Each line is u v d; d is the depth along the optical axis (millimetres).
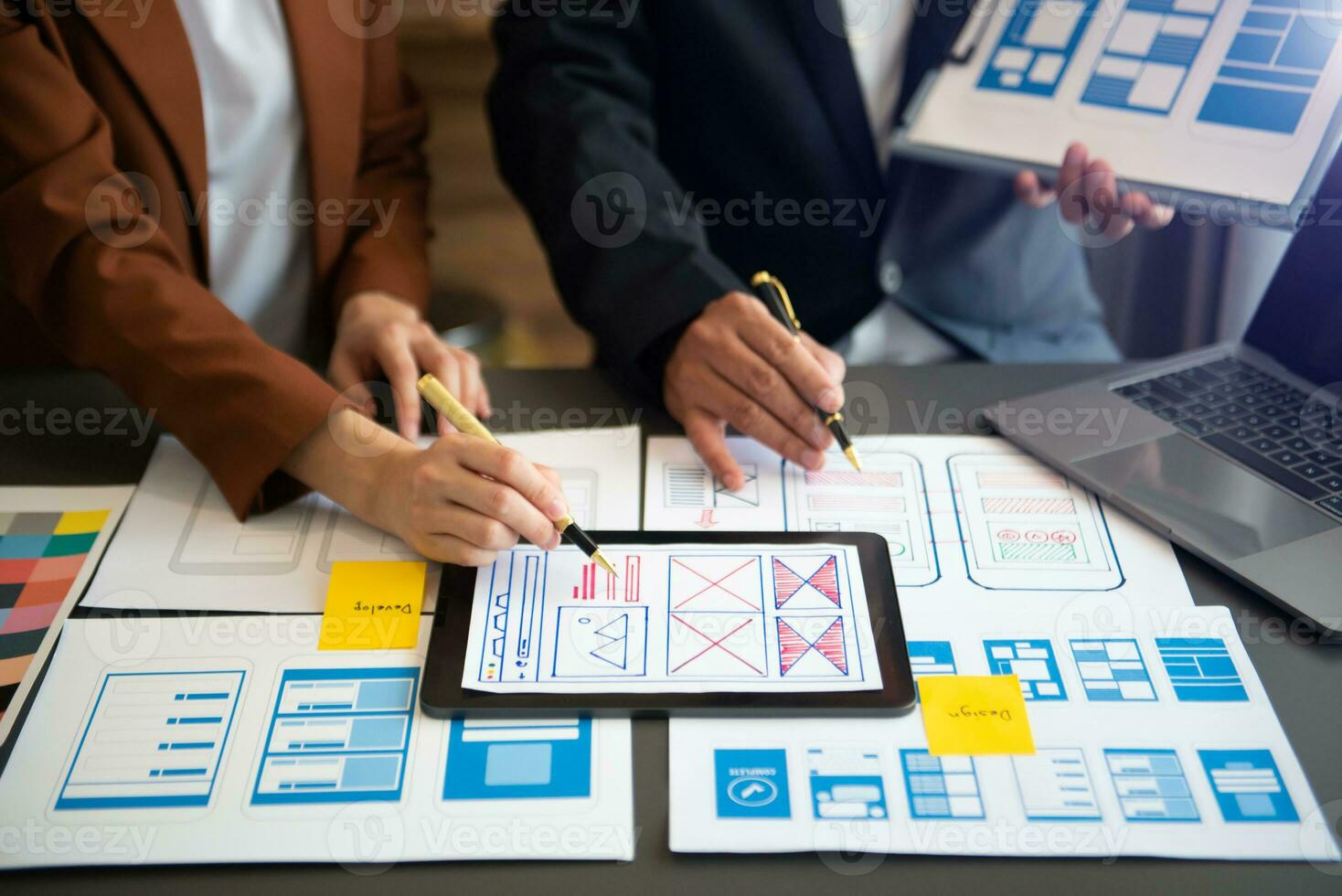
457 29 2451
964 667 571
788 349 749
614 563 639
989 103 912
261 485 682
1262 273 1189
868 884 466
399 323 872
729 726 537
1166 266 1305
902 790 505
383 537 674
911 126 937
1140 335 1367
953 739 530
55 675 562
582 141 938
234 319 740
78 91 768
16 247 750
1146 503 678
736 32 1029
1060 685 560
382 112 1049
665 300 820
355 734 533
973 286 1120
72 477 725
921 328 1188
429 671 562
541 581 626
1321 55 781
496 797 502
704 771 514
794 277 1121
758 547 652
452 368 820
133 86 820
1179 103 832
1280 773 512
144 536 670
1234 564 625
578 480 728
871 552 646
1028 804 499
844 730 535
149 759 519
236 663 573
